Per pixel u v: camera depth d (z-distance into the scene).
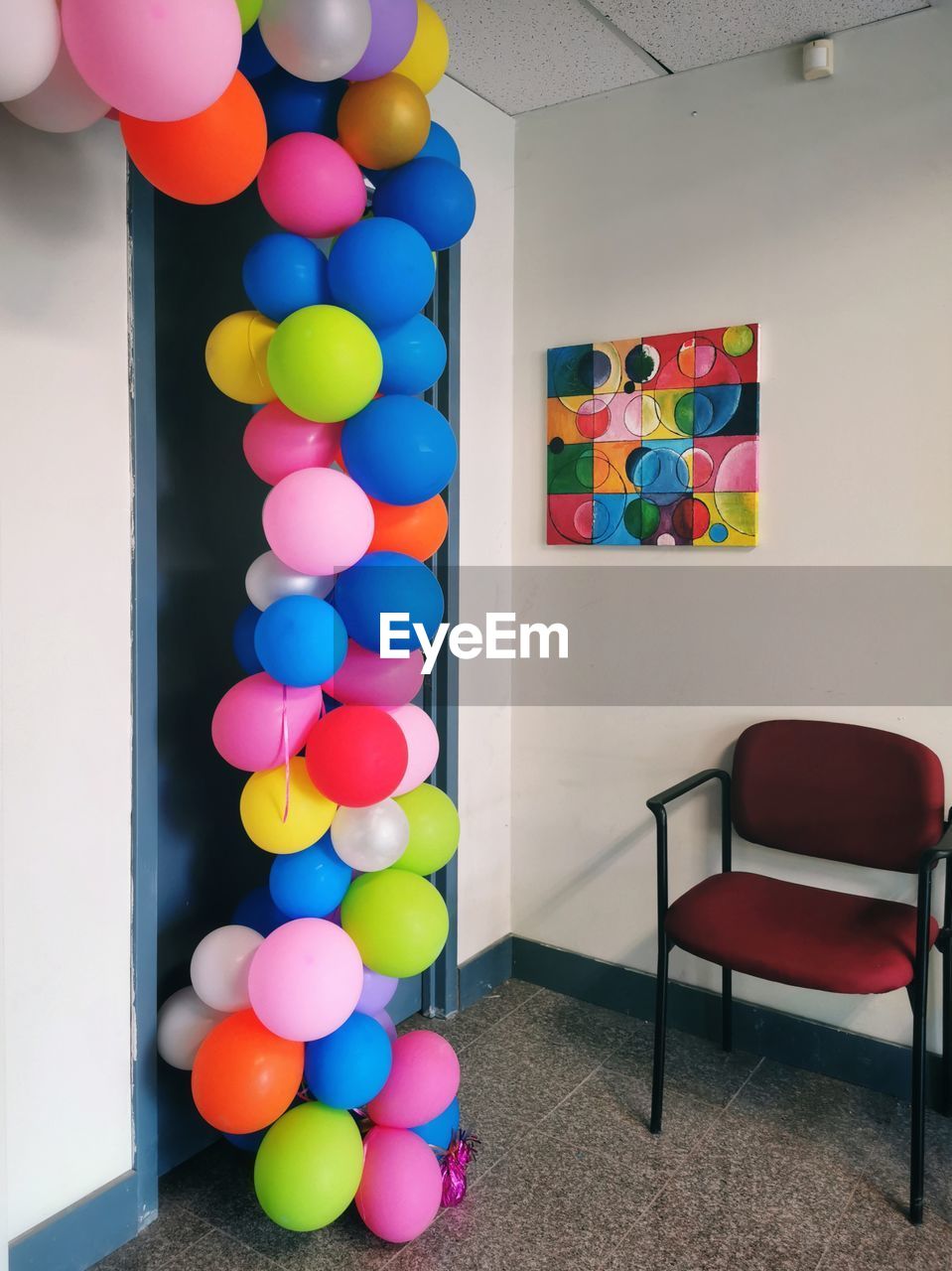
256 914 1.78
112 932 1.65
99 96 1.23
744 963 1.85
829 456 2.21
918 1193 1.75
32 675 1.51
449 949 2.52
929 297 2.07
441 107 2.36
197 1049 1.65
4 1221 1.36
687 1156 1.95
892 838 2.06
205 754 2.00
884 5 2.02
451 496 2.43
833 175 2.17
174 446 1.90
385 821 1.60
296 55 1.37
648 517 2.44
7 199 1.43
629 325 2.47
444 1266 1.64
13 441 1.46
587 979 2.63
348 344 1.43
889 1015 2.19
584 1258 1.67
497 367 2.60
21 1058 1.53
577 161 2.53
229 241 2.01
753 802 2.22
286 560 1.52
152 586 1.68
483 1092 2.17
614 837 2.58
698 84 2.33
